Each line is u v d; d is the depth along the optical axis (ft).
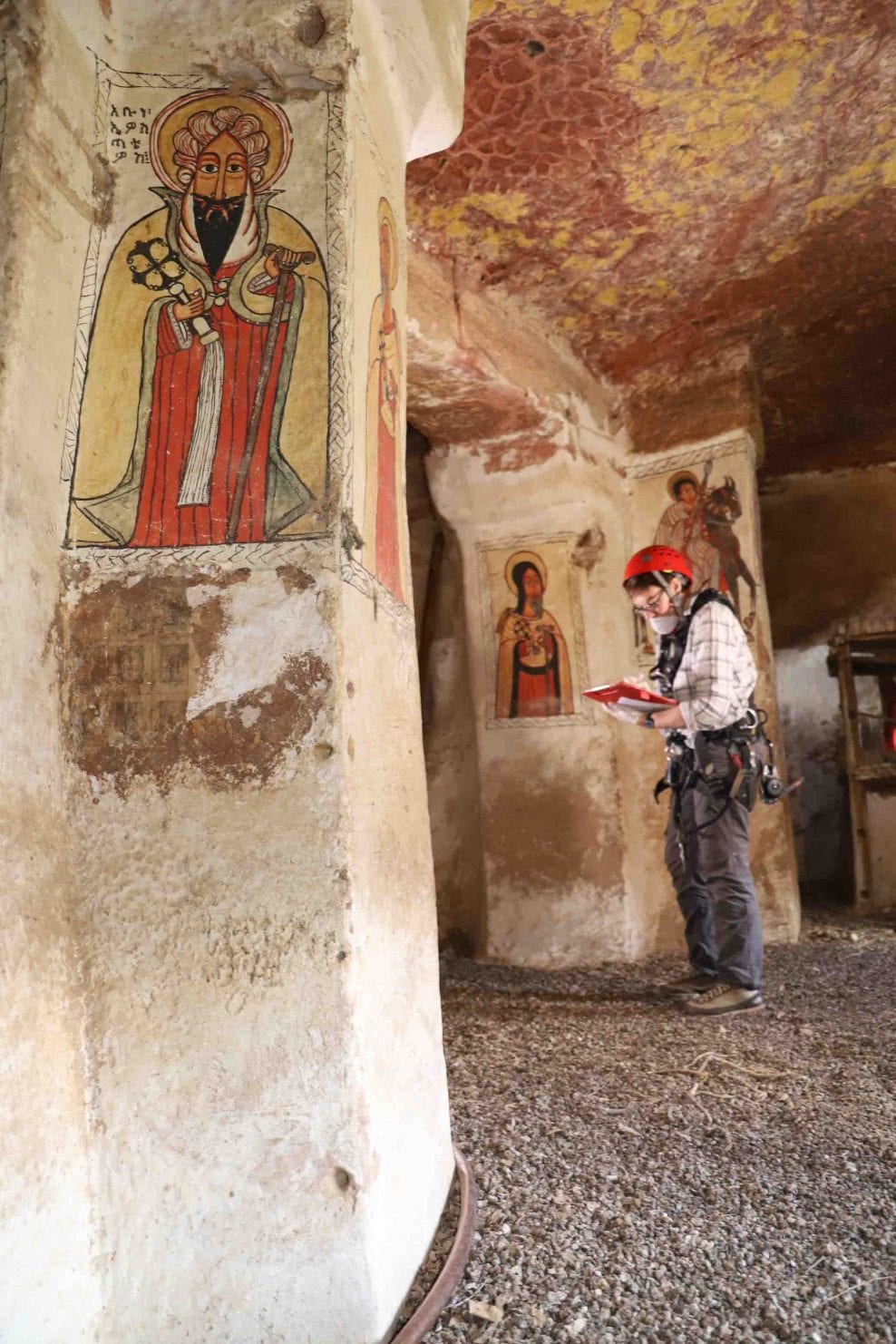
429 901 7.93
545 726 16.84
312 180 6.88
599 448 17.34
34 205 6.12
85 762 6.14
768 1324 5.93
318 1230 5.68
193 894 5.97
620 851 16.46
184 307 6.68
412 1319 5.91
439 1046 7.86
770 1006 12.84
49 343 6.21
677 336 16.85
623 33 10.75
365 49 7.68
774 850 17.08
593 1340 5.81
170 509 6.36
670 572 13.28
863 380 19.63
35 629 5.91
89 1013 5.92
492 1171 8.10
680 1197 7.54
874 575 24.02
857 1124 8.80
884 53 11.41
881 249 15.26
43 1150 5.41
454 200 13.15
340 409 6.46
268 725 6.07
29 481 5.94
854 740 20.90
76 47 6.72
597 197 13.33
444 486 17.22
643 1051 11.19
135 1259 5.73
